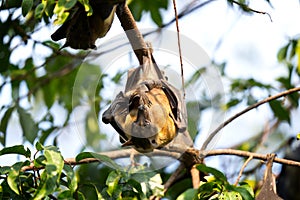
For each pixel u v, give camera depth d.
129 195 7.94
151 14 13.62
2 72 12.12
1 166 7.67
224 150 9.12
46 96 13.66
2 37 11.77
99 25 7.82
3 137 12.59
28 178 7.68
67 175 7.49
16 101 12.77
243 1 10.14
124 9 7.85
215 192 7.91
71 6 7.04
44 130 13.13
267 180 8.66
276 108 13.07
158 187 7.89
